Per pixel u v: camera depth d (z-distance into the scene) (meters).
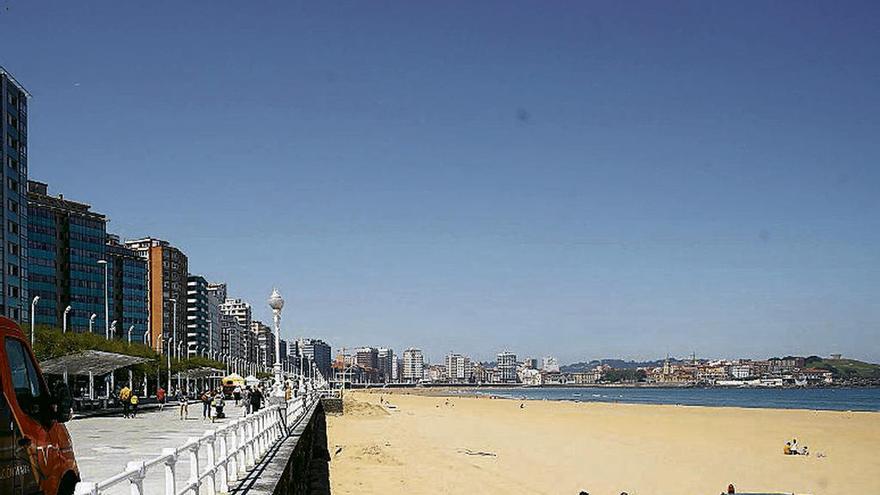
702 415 122.69
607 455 63.16
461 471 51.22
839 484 48.09
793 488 46.62
